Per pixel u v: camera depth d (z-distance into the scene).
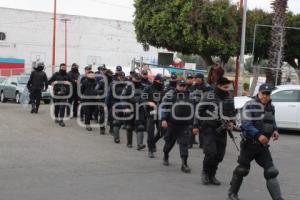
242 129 7.21
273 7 24.23
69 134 14.00
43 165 9.62
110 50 63.00
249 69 31.97
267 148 7.24
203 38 24.16
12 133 13.62
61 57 60.22
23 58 58.34
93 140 13.16
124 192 7.77
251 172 9.98
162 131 11.06
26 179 8.39
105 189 7.92
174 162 10.67
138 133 12.02
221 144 8.48
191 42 24.36
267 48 30.16
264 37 29.45
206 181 8.55
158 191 7.95
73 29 60.78
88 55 61.84
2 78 30.44
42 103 26.84
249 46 29.31
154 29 24.98
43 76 18.83
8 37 57.66
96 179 8.62
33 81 18.72
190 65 42.69
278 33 23.88
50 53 59.56
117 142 12.91
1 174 8.71
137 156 11.17
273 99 17.25
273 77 23.84
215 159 8.47
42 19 59.00
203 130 8.46
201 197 7.66
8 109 20.47
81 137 13.57
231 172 9.89
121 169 9.61
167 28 24.61
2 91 28.02
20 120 16.50
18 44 58.09
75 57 61.12
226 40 25.08
